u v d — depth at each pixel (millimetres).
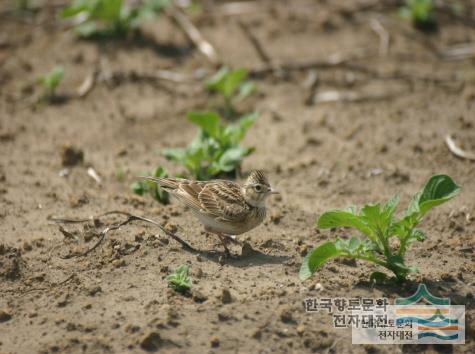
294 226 13219
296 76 19891
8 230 12742
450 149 15969
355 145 16547
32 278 11055
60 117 18328
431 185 10531
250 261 11656
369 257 10500
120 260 11430
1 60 20625
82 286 10859
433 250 12242
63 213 13414
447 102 18141
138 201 13898
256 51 20875
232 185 12617
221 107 18688
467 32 21750
